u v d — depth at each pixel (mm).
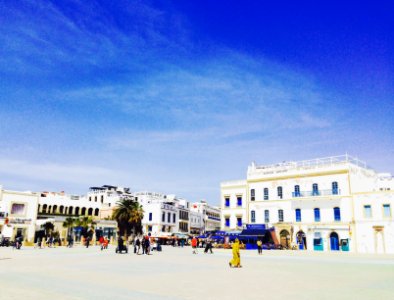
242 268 23281
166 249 54344
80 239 70688
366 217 55062
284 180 64750
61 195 92375
